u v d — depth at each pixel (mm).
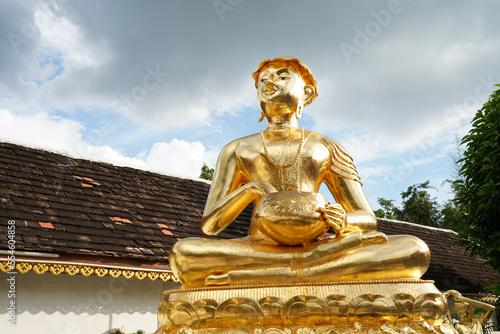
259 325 3170
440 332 3111
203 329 3229
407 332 3047
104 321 8258
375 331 3100
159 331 3404
